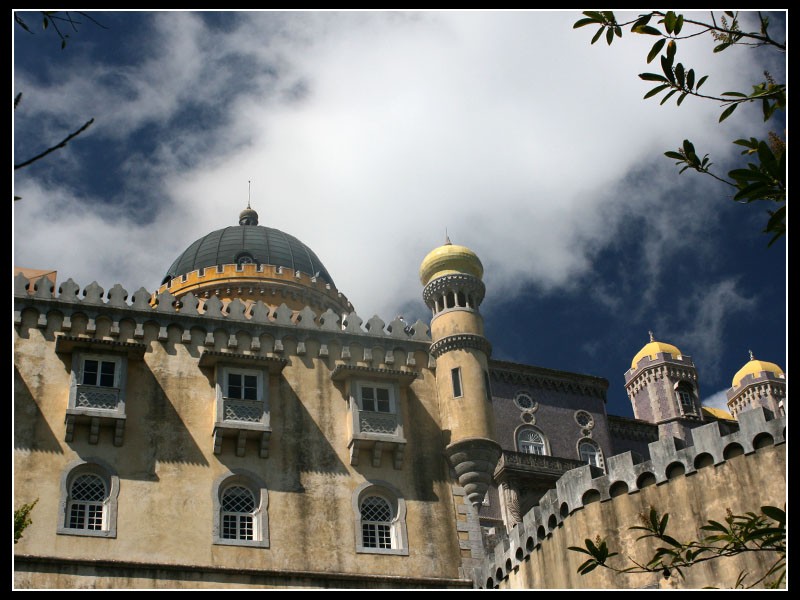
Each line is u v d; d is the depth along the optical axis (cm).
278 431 3394
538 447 5609
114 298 3472
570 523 2964
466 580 3309
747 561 2530
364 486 3375
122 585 2964
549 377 5881
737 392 7438
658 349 6956
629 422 6212
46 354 3288
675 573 2669
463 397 3588
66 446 3145
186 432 3294
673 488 2798
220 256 5744
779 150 985
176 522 3127
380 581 3209
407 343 3731
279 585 3108
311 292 5491
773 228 912
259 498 3250
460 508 3441
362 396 3525
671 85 1032
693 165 1030
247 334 3550
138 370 3362
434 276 3881
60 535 2988
